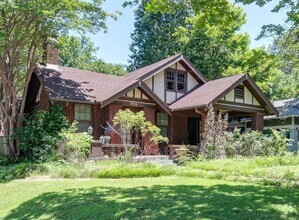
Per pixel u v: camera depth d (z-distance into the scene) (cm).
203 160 1544
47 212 712
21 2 1451
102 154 1641
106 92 1888
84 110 1831
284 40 932
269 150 1783
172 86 2209
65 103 1755
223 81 2119
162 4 845
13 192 999
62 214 681
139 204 675
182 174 1234
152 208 641
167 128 2144
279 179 1066
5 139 1670
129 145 1662
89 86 1931
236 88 2073
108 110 1802
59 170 1261
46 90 1716
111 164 1371
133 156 1557
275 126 2683
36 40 1730
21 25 1593
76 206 717
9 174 1305
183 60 2220
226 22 852
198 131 2334
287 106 2509
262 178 1095
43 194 880
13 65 1719
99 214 638
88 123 1836
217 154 1634
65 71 2073
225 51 2969
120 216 611
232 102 2033
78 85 1892
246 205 645
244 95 2108
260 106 2188
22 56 1883
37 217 692
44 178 1220
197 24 866
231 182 1010
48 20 1575
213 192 791
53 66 2055
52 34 1702
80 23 1608
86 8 1595
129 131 1784
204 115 1861
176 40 3488
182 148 1745
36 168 1323
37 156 1544
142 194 780
